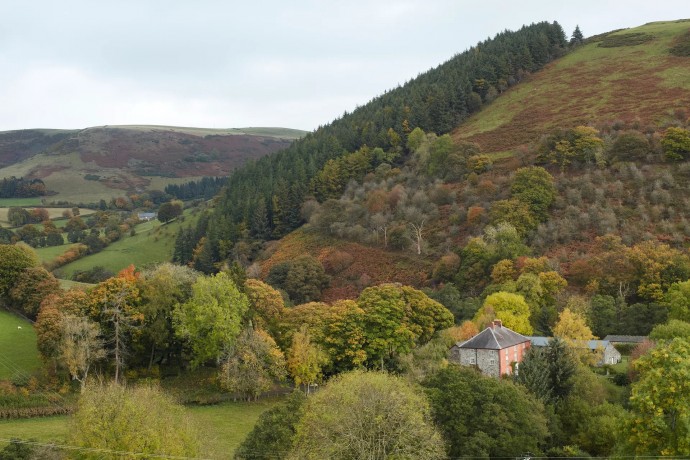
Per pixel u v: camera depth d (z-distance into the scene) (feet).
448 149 459.32
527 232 347.15
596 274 294.25
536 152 420.77
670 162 366.22
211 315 215.92
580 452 138.82
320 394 134.51
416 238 387.14
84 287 306.35
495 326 226.58
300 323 245.24
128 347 222.07
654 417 105.19
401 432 117.29
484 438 135.13
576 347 213.25
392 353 232.12
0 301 270.87
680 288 242.78
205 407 200.64
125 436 114.42
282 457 128.47
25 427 164.14
